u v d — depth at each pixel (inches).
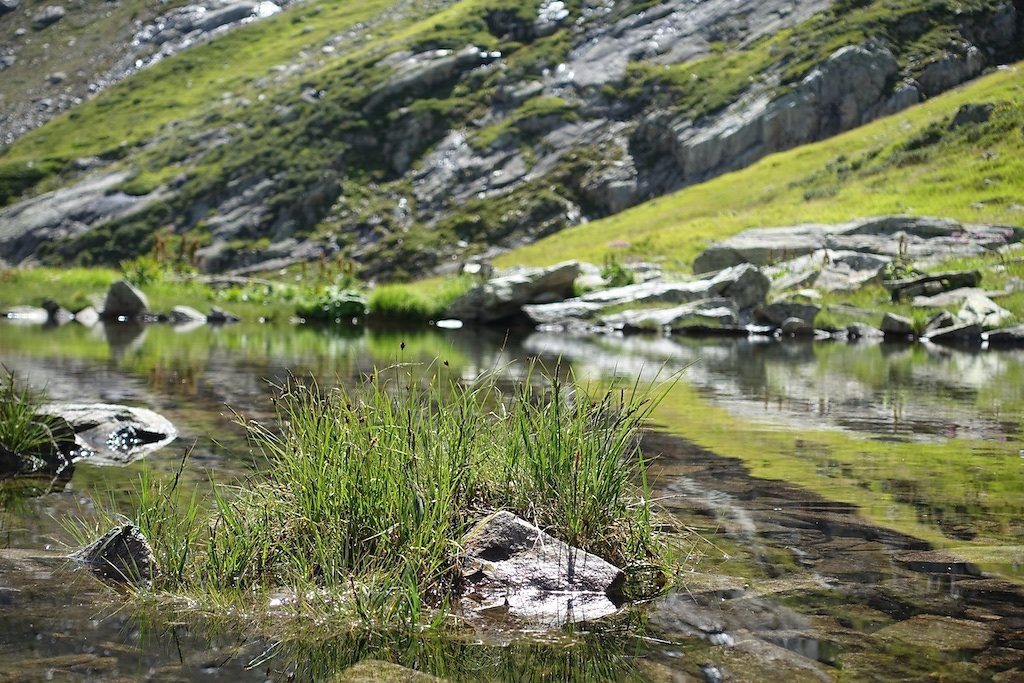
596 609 194.2
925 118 2348.7
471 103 3467.0
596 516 226.5
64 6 5556.1
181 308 1315.2
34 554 221.8
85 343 839.1
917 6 3068.4
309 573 201.9
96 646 170.1
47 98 4724.4
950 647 173.6
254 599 195.5
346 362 694.5
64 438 340.8
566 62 3528.5
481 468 235.0
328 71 3850.9
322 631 179.9
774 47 3149.6
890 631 181.0
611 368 668.1
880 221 1551.4
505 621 187.3
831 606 194.4
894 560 224.4
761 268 1408.7
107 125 4109.3
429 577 200.7
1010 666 165.2
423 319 1336.1
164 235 3164.4
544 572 205.8
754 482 305.9
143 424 366.9
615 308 1224.8
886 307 1090.1
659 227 2213.3
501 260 2361.0
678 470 323.6
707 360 743.7
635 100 3238.2
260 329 1125.1
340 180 3257.9
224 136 3644.2
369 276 2822.3
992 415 456.4
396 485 213.3
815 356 785.6
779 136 2790.4
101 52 5027.1
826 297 1181.7
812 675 161.2
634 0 3742.6
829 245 1489.9
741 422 429.4
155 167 3572.8
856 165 2191.2
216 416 426.0
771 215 1980.8
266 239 3085.6
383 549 207.5
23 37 5319.9
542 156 3154.5
